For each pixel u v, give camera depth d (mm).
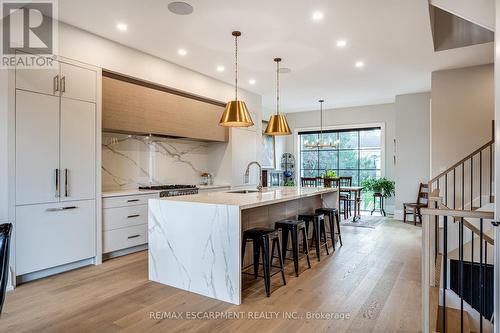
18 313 2559
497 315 1949
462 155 5285
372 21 3518
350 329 2328
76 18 3422
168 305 2723
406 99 7086
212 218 2893
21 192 3141
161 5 3164
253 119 6848
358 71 5375
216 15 3363
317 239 4105
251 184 6664
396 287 3137
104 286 3141
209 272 2906
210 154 6352
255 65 5012
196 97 5434
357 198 7730
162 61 4688
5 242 1424
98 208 3822
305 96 7332
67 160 3512
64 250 3488
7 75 3053
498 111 1917
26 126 3182
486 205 4422
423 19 3459
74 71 3596
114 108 4117
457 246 4199
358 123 8648
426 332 2186
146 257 4145
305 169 9609
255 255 3375
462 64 5066
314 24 3584
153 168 5238
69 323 2402
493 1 2885
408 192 7098
